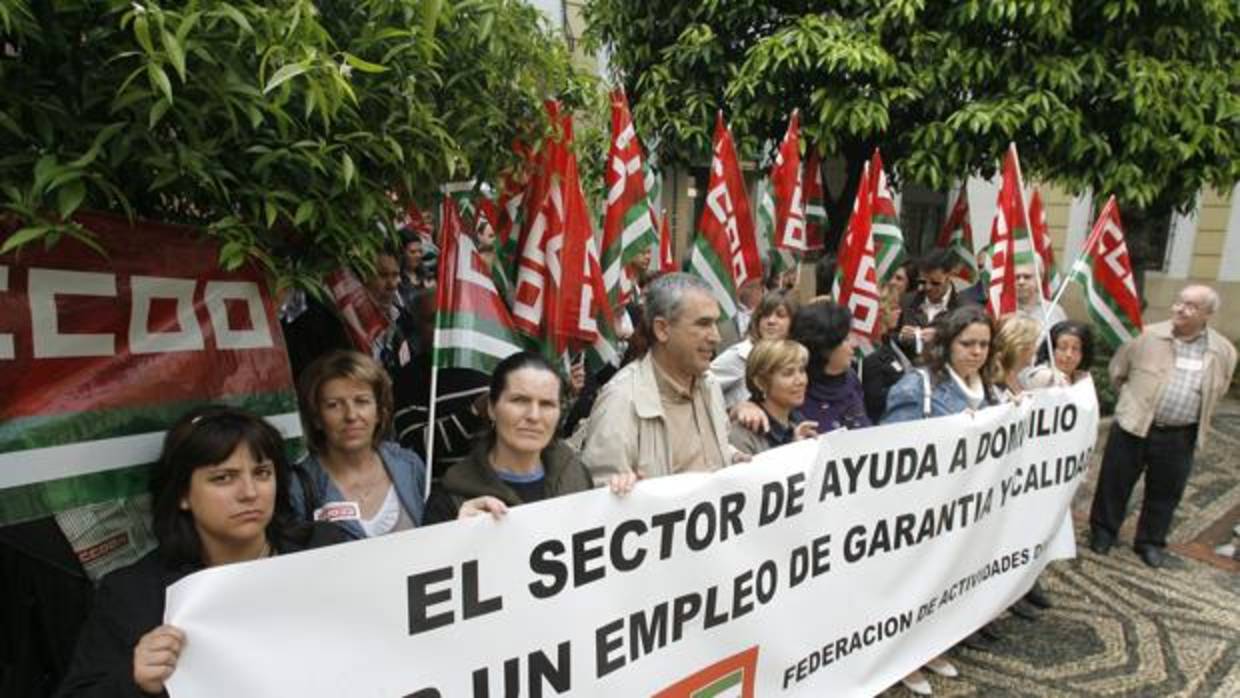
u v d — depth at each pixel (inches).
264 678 56.7
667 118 218.7
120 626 58.5
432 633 65.9
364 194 72.3
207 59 53.4
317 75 58.3
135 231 67.0
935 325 136.5
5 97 52.5
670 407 95.7
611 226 133.0
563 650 74.8
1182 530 194.2
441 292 90.7
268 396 76.3
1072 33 199.9
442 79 86.7
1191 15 193.3
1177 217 425.4
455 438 105.2
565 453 87.5
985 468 120.2
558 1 259.1
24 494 62.6
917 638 115.5
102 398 66.1
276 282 72.5
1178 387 165.6
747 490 88.4
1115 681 126.0
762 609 92.7
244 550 64.7
